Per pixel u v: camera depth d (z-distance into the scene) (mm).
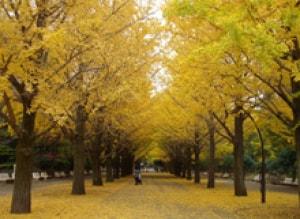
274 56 9430
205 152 48750
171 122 32000
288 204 17281
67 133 21016
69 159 46500
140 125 33188
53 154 42688
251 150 52625
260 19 9727
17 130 13055
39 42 10477
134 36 15906
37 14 11047
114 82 15953
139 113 26531
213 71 13055
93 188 26953
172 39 15805
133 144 46188
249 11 9547
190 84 15758
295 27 9633
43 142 19906
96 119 23172
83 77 15398
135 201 18250
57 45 11117
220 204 17125
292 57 10797
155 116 31609
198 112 21625
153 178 51625
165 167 101125
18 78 11789
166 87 23312
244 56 12789
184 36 14023
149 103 26781
